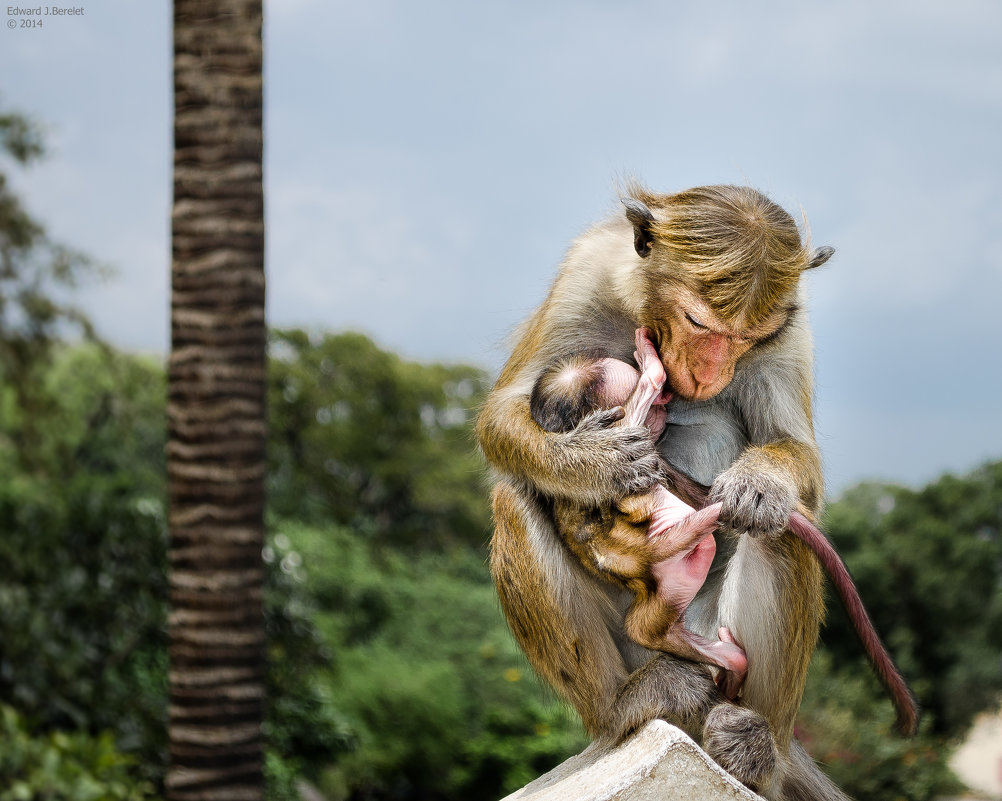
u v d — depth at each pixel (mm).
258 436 5801
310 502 29141
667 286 3453
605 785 2803
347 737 15023
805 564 3586
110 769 10234
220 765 5727
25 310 14945
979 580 25703
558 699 4137
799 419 3855
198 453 5715
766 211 3420
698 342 3426
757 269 3330
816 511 3777
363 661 20547
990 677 24969
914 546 26141
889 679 3209
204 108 5680
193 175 5695
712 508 3230
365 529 30500
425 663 21469
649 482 3355
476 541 33062
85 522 11992
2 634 11125
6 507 11867
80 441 17922
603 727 3742
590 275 3910
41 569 11648
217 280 5695
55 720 11484
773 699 3592
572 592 3762
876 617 25875
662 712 3357
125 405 18578
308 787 14953
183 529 5746
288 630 13742
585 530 3465
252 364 5770
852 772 18016
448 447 32625
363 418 31469
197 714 5723
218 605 5723
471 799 19578
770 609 3557
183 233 5723
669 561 3268
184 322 5723
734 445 3986
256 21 5730
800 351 3834
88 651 11617
